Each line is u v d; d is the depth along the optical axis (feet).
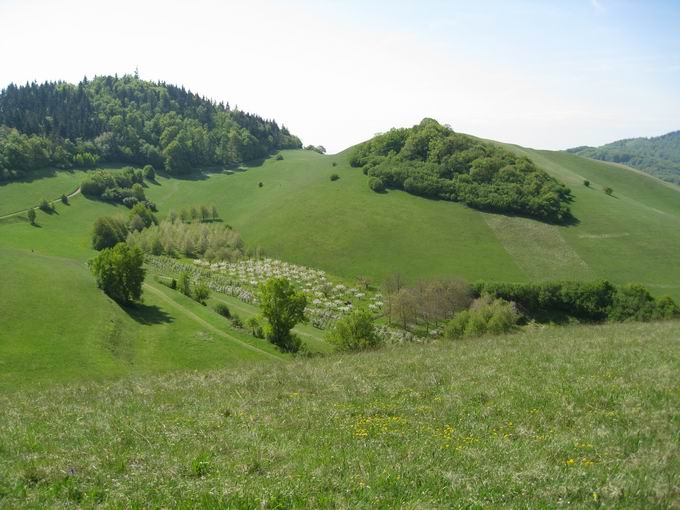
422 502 27.94
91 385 78.43
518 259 368.68
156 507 28.02
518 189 454.81
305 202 497.05
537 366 63.62
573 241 393.29
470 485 30.25
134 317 219.61
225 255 383.24
